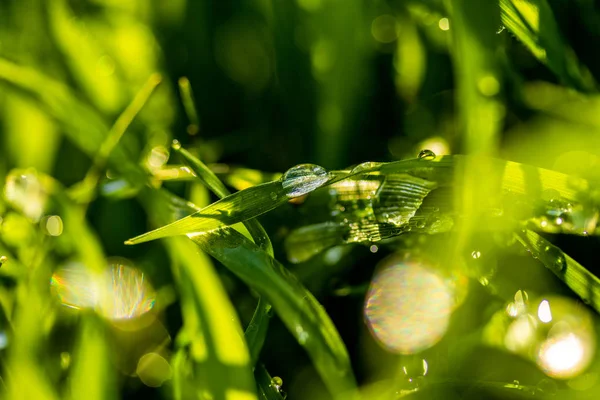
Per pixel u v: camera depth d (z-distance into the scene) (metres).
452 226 0.17
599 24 0.19
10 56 0.19
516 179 0.16
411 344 0.17
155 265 0.18
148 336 0.18
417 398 0.16
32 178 0.18
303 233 0.17
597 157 0.18
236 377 0.16
